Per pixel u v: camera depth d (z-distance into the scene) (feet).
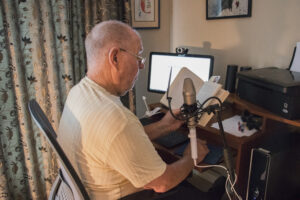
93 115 2.79
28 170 5.69
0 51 4.84
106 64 3.04
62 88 5.74
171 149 4.60
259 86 4.29
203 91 4.48
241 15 5.57
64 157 2.52
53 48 5.39
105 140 2.70
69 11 5.51
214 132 4.46
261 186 4.03
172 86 5.01
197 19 6.58
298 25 4.79
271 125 4.52
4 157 5.36
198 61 5.72
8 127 5.25
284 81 3.84
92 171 2.96
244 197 4.51
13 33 4.90
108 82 3.14
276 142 4.30
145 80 7.56
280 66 5.20
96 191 3.06
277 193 4.19
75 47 5.81
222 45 6.14
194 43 6.81
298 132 4.67
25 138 5.45
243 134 4.35
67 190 3.01
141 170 2.84
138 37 3.27
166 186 3.16
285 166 4.14
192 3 6.62
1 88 4.99
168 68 6.13
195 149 3.07
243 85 4.73
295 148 4.27
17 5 4.88
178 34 7.24
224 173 6.58
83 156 2.92
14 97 5.24
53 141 2.46
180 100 4.83
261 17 5.31
